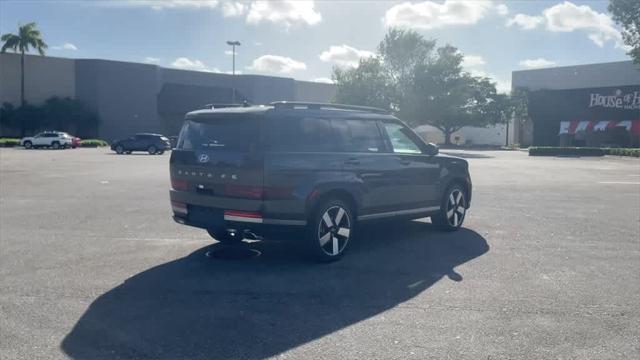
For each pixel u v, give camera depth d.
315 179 7.14
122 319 5.32
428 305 5.73
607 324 5.20
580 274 6.93
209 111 7.45
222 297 5.97
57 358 4.45
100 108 66.12
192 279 6.64
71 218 11.05
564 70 73.38
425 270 7.08
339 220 7.52
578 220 10.96
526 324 5.19
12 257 7.73
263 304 5.75
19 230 9.77
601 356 4.49
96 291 6.18
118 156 38.06
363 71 63.69
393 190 8.29
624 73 67.62
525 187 17.31
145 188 16.58
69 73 65.88
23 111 62.22
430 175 8.98
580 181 19.53
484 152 51.59
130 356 4.49
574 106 55.53
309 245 7.22
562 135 57.12
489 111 70.31
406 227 10.12
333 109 7.84
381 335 4.92
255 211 6.83
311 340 4.81
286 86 77.00
